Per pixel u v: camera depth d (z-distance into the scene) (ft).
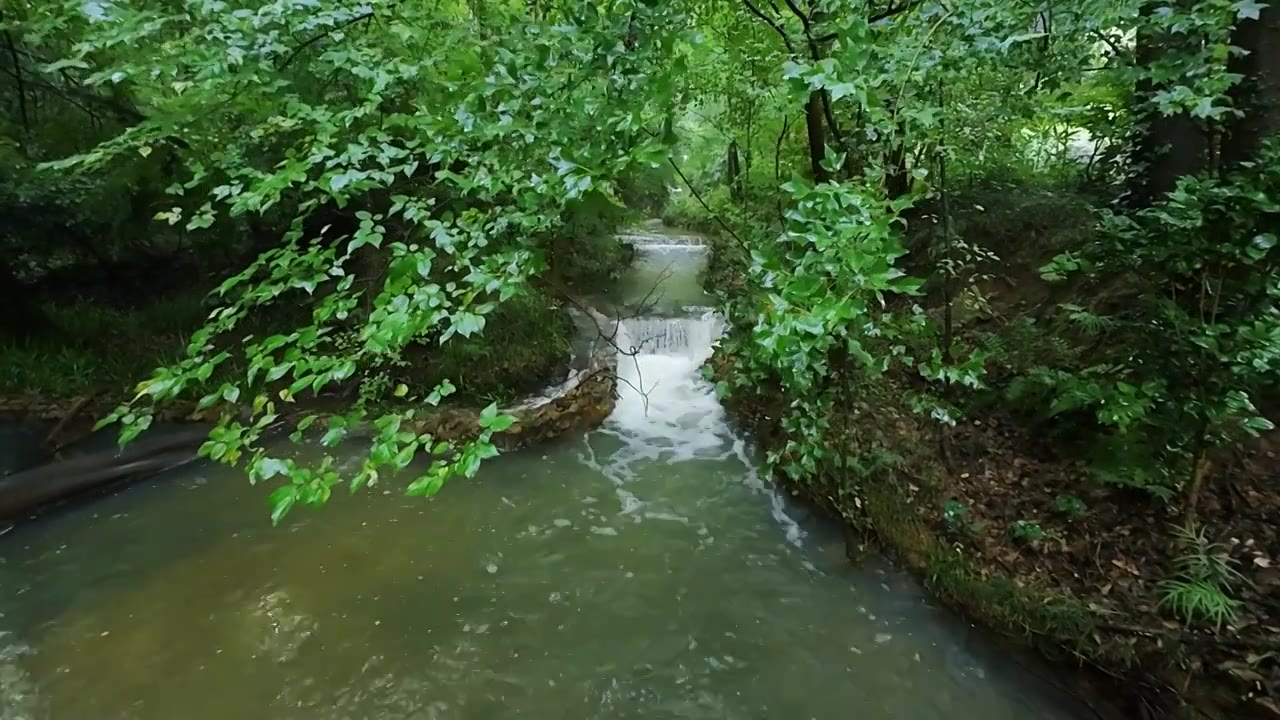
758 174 24.08
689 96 14.48
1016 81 12.76
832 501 16.48
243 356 23.26
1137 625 11.44
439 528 16.97
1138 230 11.27
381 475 19.06
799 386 10.98
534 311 26.53
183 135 12.85
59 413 20.48
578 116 8.71
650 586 15.06
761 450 20.42
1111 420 12.20
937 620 13.56
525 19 10.41
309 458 19.58
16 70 18.78
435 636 13.52
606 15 8.75
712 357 24.29
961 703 11.88
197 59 9.89
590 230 26.12
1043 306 19.39
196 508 17.54
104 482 18.10
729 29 15.17
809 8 13.43
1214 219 9.88
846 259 7.47
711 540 16.70
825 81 7.55
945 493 15.37
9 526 16.48
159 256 28.71
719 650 13.26
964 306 20.67
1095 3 9.93
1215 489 13.03
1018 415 16.78
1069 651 11.72
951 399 17.47
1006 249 22.62
